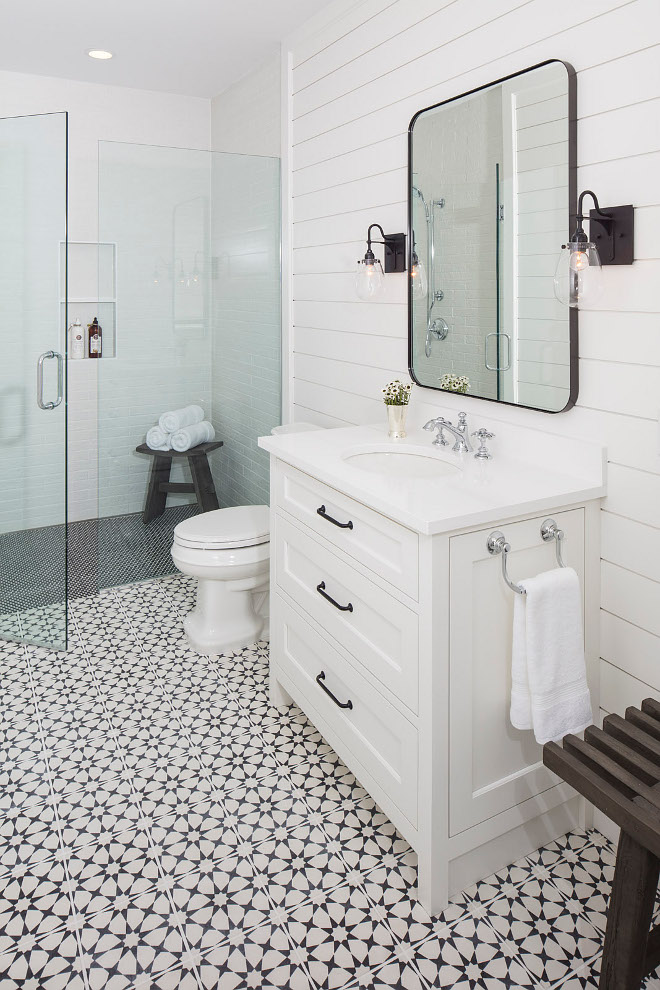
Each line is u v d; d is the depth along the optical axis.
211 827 1.88
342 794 2.01
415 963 1.49
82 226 3.96
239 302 3.40
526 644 1.56
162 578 3.59
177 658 2.77
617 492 1.72
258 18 2.93
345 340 2.88
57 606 2.92
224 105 3.99
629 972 1.26
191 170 3.28
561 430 1.86
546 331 1.84
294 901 1.64
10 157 2.67
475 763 1.64
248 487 3.57
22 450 2.86
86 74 3.72
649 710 1.45
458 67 2.08
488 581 1.59
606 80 1.62
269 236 3.33
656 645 1.67
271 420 3.52
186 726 2.33
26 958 1.50
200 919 1.59
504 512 1.55
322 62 2.85
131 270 3.27
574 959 1.50
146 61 3.50
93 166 3.94
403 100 2.35
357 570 1.81
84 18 2.97
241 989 1.43
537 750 1.75
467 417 2.20
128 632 2.99
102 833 1.85
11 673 2.66
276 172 3.27
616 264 1.63
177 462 3.49
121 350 3.32
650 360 1.60
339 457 2.05
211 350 3.43
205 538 2.70
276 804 1.96
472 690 1.60
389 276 2.53
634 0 1.54
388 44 2.40
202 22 2.98
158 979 1.45
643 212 1.57
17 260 2.73
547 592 1.55
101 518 3.41
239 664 2.73
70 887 1.68
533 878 1.72
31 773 2.09
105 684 2.58
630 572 1.71
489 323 2.04
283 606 2.31
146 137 4.06
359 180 2.66
